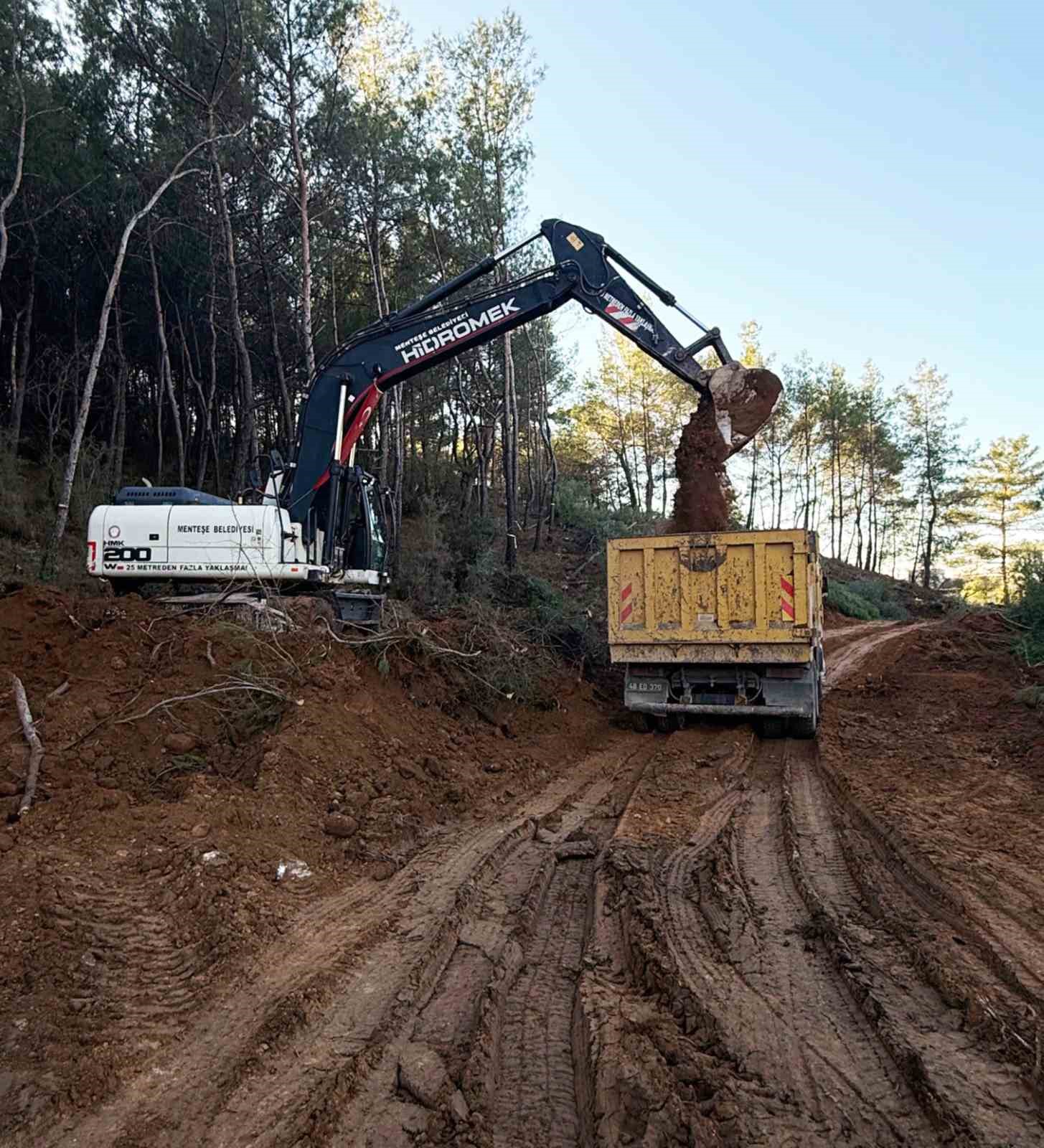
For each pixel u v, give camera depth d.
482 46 21.23
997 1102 3.34
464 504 28.33
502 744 10.26
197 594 10.45
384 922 5.33
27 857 5.53
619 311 11.24
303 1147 3.21
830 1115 3.32
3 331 23.53
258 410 28.67
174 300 24.03
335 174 20.06
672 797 8.21
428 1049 3.91
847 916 5.23
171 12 17.78
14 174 18.52
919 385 51.16
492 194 22.03
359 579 10.95
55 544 13.78
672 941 4.88
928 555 51.62
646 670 11.31
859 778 8.59
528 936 5.24
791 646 10.59
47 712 7.52
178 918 5.11
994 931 4.84
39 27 18.83
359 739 8.20
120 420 23.47
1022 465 49.78
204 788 6.81
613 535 26.27
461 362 25.45
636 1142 3.22
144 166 20.17
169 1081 3.66
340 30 18.09
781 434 48.72
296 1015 4.13
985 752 9.76
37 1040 3.86
